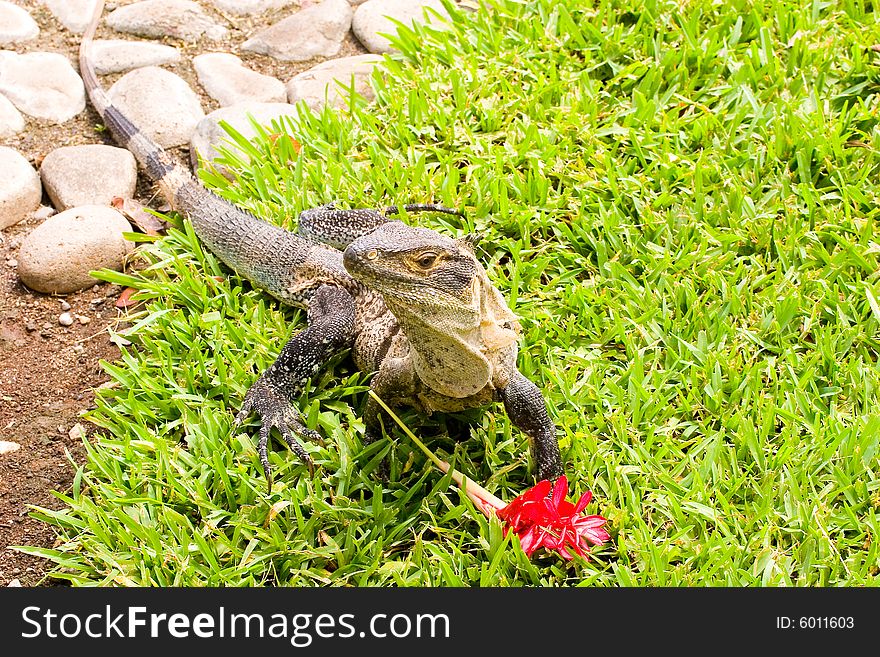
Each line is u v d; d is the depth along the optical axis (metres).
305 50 1.88
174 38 1.89
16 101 1.80
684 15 1.85
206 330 1.58
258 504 1.46
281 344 1.57
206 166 1.73
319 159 1.74
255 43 1.88
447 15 1.91
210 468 1.48
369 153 1.72
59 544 1.47
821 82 1.76
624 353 1.56
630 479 1.47
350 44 1.90
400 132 1.74
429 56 1.83
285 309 1.61
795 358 1.53
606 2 1.85
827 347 1.53
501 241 1.63
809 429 1.49
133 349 1.59
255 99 1.81
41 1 1.93
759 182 1.67
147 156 1.71
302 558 1.43
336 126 1.75
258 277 1.61
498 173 1.68
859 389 1.51
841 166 1.68
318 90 1.81
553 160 1.70
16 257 1.68
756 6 1.84
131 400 1.52
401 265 1.38
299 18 1.90
